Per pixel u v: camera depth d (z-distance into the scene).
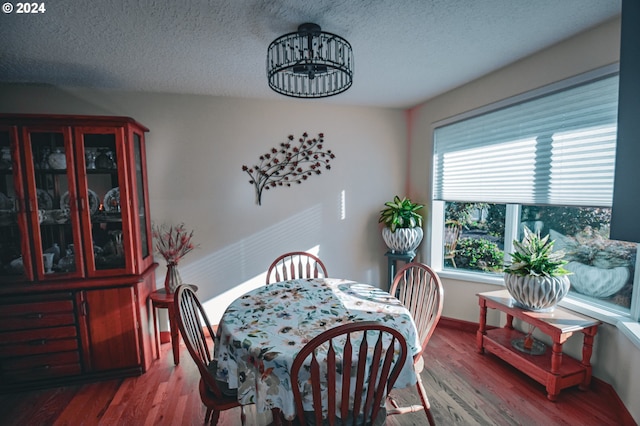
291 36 1.65
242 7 1.43
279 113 2.89
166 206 2.70
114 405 1.90
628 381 1.66
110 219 2.15
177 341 2.34
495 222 2.66
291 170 2.95
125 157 2.11
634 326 1.66
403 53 1.97
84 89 2.49
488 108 2.37
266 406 1.18
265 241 2.93
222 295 2.87
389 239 2.91
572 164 1.92
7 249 2.02
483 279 2.66
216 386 1.38
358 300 1.78
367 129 3.12
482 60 2.10
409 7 1.46
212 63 2.04
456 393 1.94
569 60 1.85
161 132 2.65
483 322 2.37
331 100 2.93
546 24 1.67
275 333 1.38
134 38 1.69
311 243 3.05
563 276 1.96
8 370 2.02
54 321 2.05
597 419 1.71
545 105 2.05
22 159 1.96
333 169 3.06
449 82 2.50
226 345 1.39
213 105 2.74
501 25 1.66
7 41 1.69
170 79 2.32
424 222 3.07
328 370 1.08
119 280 2.12
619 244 1.83
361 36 1.74
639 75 1.19
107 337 2.13
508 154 2.30
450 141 2.78
